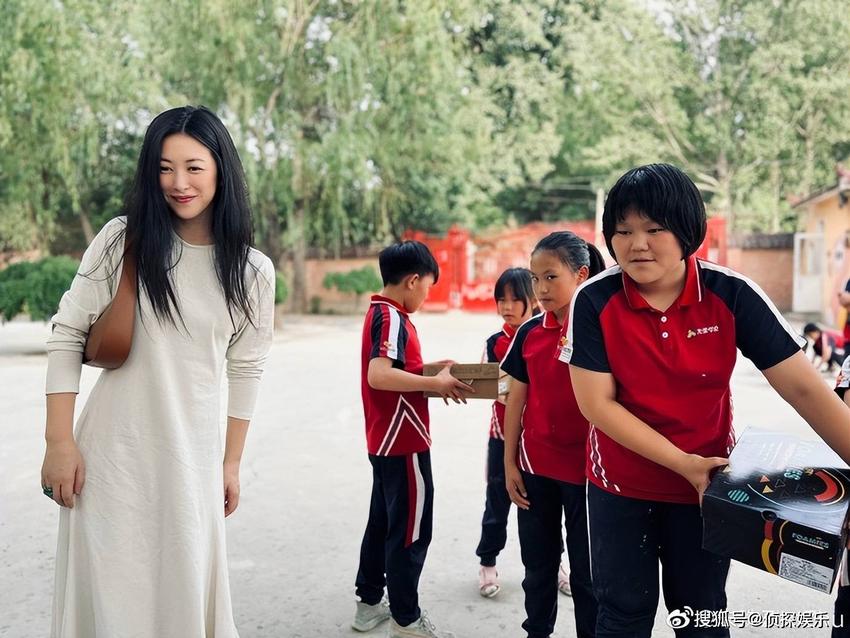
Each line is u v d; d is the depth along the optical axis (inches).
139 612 61.9
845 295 222.8
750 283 58.8
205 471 65.3
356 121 600.4
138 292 61.9
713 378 59.9
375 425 90.4
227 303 65.6
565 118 869.8
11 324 617.6
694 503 62.0
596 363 61.2
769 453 60.0
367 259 800.3
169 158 61.9
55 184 690.8
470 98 753.0
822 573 47.8
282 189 598.9
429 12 592.1
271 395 279.1
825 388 58.0
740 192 845.2
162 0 568.7
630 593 64.4
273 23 564.4
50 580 110.0
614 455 64.0
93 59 552.4
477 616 98.0
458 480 162.7
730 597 102.3
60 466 60.7
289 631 94.3
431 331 557.0
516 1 821.9
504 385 85.5
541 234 735.1
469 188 816.9
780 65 763.4
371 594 95.1
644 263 55.7
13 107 578.9
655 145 804.6
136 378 62.4
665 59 802.8
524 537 83.5
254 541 126.2
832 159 826.8
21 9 534.9
